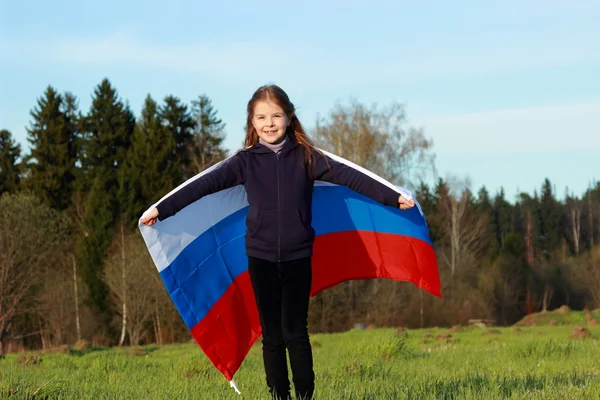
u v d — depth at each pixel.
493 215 90.25
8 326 41.22
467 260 57.84
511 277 55.50
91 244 48.97
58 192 62.41
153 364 11.95
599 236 84.00
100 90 64.62
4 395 6.52
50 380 7.22
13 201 41.56
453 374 8.70
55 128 63.34
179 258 5.93
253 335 6.18
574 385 6.72
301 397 5.32
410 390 6.38
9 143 67.38
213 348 6.01
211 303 6.02
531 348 12.20
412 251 6.16
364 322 43.59
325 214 6.30
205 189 5.41
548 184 90.31
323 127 43.38
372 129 43.34
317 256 6.35
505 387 6.59
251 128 5.66
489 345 16.56
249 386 7.79
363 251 6.34
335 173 5.41
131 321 42.78
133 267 42.38
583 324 30.75
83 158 63.28
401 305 45.09
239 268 6.15
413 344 17.55
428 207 72.31
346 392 6.17
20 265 40.59
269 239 5.30
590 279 58.34
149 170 56.56
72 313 45.53
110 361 12.02
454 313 47.97
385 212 6.14
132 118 66.50
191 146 64.44
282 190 5.34
